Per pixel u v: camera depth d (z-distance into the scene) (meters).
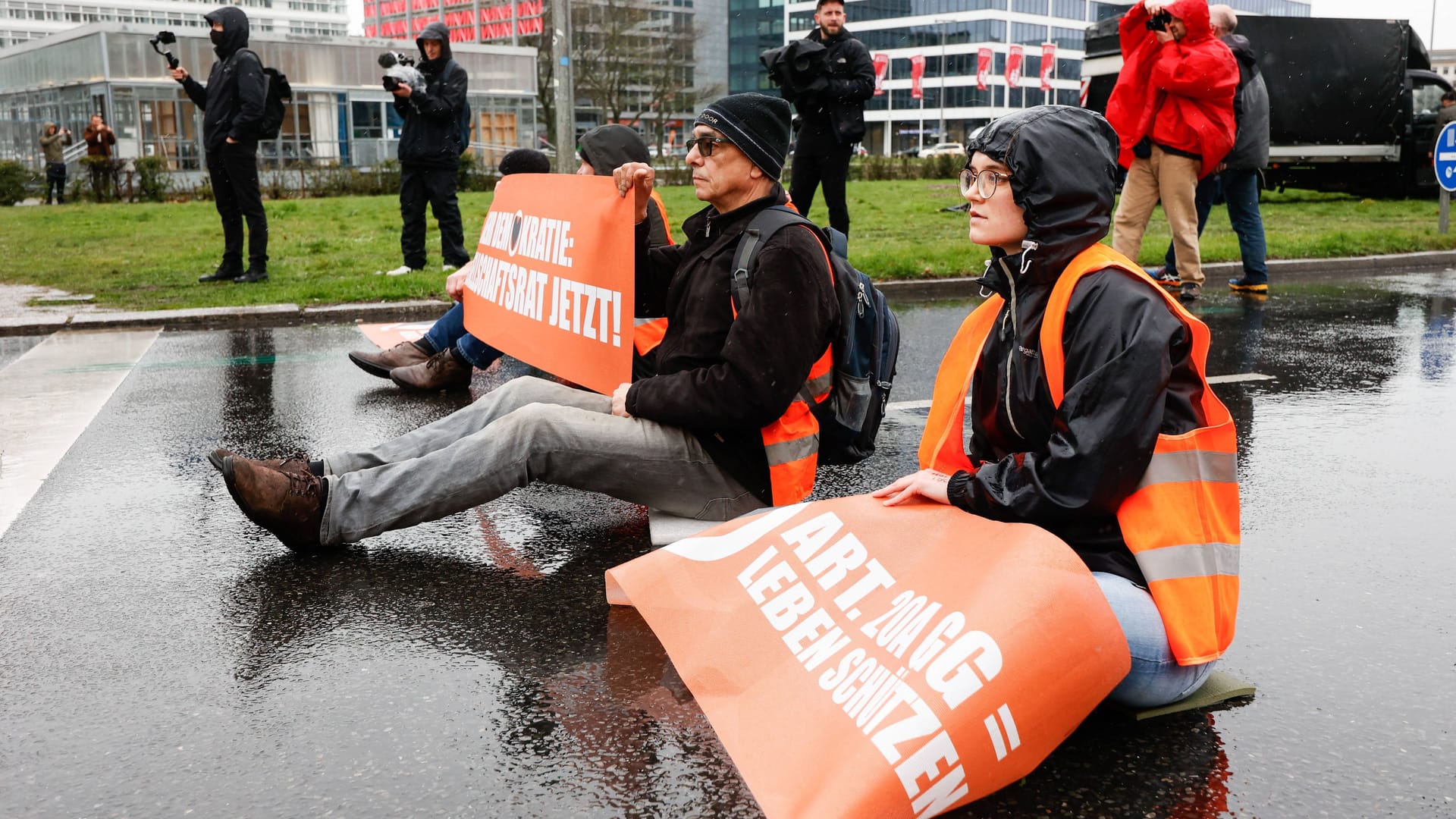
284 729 2.58
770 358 3.23
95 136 26.05
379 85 37.78
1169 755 2.43
